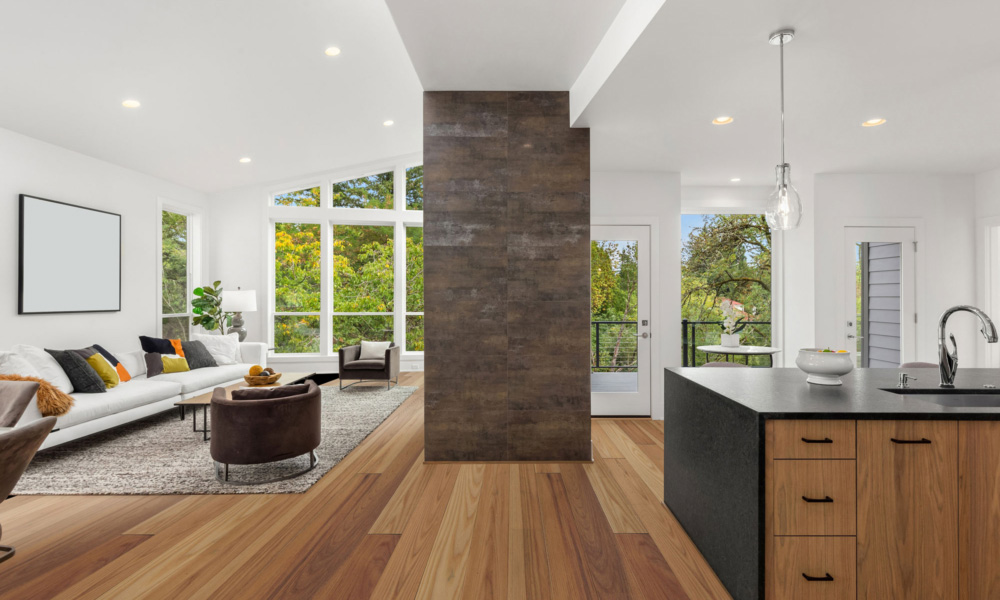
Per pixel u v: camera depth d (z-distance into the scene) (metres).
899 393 2.39
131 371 5.09
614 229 5.25
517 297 3.76
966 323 5.27
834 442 1.86
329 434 4.49
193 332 7.01
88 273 5.10
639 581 2.18
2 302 4.28
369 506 2.96
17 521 2.75
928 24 2.33
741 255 7.05
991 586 1.86
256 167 6.78
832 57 2.67
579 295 3.77
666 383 2.99
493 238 3.75
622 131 3.91
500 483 3.33
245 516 2.82
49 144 4.71
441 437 3.76
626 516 2.83
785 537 1.86
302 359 7.54
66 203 4.85
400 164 7.80
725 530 2.13
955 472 1.87
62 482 3.30
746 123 3.74
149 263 6.04
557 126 3.78
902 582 1.86
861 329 5.28
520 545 2.49
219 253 7.41
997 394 2.42
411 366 7.88
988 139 4.11
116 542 2.51
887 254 5.30
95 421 3.89
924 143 4.22
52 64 3.66
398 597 2.06
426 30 2.94
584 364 3.76
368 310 7.86
